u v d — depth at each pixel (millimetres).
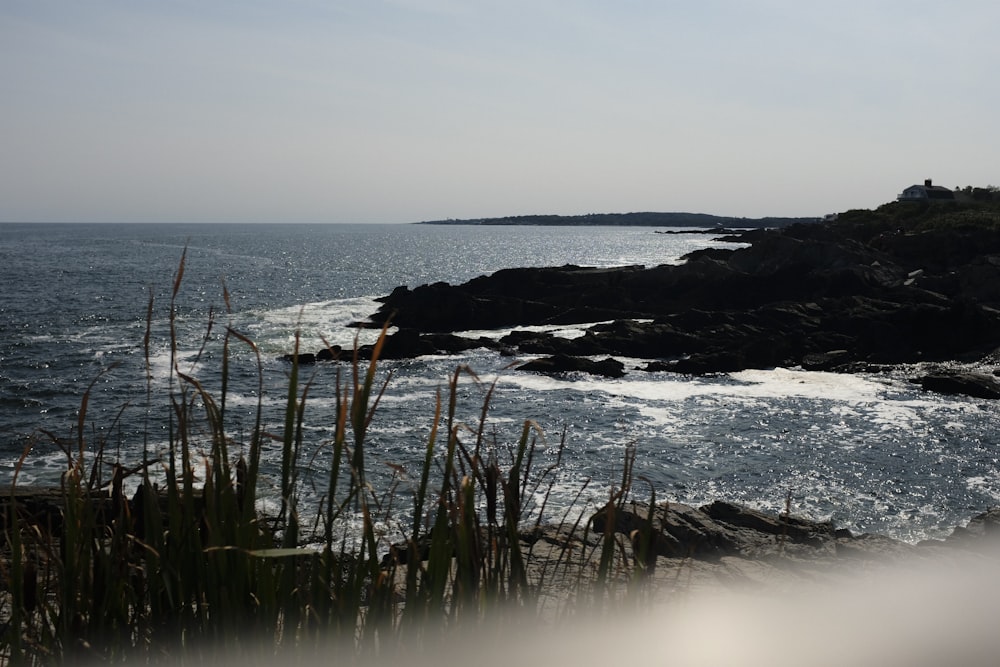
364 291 69750
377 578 1911
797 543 9422
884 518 17141
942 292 48406
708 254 69250
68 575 1918
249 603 1872
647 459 20859
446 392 28531
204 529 2027
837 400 28875
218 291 66500
